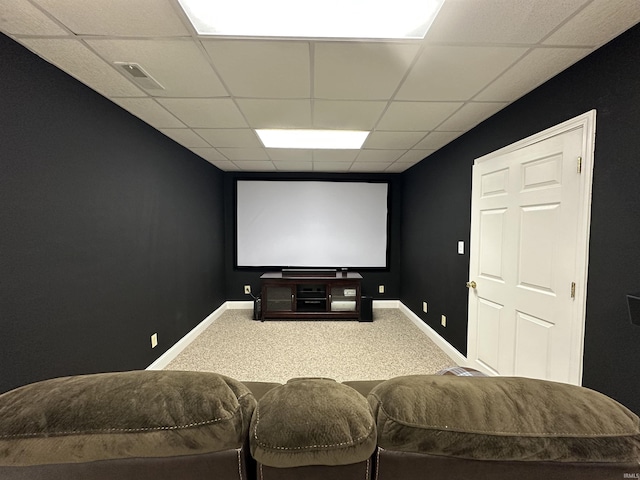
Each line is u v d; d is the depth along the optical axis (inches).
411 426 22.4
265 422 22.2
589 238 57.7
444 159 122.4
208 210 152.6
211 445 21.9
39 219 58.1
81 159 68.8
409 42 54.0
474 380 26.3
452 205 115.6
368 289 185.8
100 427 21.2
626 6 44.3
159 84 69.7
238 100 78.5
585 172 58.1
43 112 59.1
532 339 72.8
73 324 66.4
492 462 22.6
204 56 58.4
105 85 70.1
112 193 79.6
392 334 140.4
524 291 75.4
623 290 51.3
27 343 55.6
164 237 107.6
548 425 22.0
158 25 49.4
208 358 113.0
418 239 153.3
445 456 22.8
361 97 76.7
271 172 179.2
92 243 72.2
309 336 137.3
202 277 144.3
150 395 23.0
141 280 93.3
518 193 77.5
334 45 55.0
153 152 100.3
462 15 47.0
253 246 180.5
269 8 46.1
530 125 73.5
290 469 22.4
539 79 67.4
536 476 22.6
